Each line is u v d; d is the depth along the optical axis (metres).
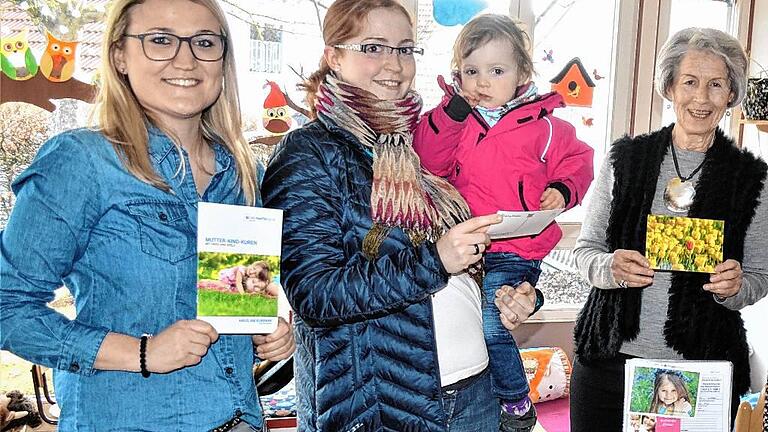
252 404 1.23
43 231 1.02
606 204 2.10
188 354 1.07
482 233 1.20
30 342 1.02
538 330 3.20
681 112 1.95
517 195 1.68
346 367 1.28
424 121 1.60
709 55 1.92
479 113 1.73
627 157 2.03
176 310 1.11
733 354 1.95
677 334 1.91
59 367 1.04
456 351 1.40
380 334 1.28
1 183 2.54
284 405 2.65
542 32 3.10
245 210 1.14
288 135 1.30
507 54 1.68
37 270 1.02
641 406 1.85
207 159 1.24
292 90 2.81
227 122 1.27
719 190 1.93
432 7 2.92
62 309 2.50
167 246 1.11
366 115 1.31
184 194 1.15
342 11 1.32
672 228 1.88
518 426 1.66
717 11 3.30
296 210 1.22
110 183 1.07
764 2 3.21
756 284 1.94
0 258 1.03
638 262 1.89
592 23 3.17
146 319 1.09
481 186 1.69
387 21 1.31
